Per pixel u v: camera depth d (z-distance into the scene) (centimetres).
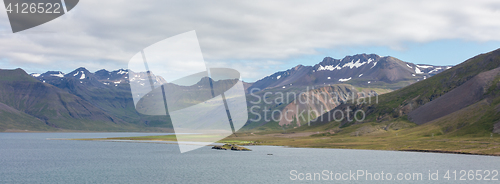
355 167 11438
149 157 15262
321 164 12344
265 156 15312
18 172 10606
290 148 19575
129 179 9162
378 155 14812
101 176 9706
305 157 14775
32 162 13412
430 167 11031
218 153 17100
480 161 11600
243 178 9319
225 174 10062
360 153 15812
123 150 19212
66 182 8725
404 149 15612
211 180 9006
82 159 14538
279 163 12706
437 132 18325
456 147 14450
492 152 12875
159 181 8850
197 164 12469
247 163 12719
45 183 8588
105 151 18588
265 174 10000
